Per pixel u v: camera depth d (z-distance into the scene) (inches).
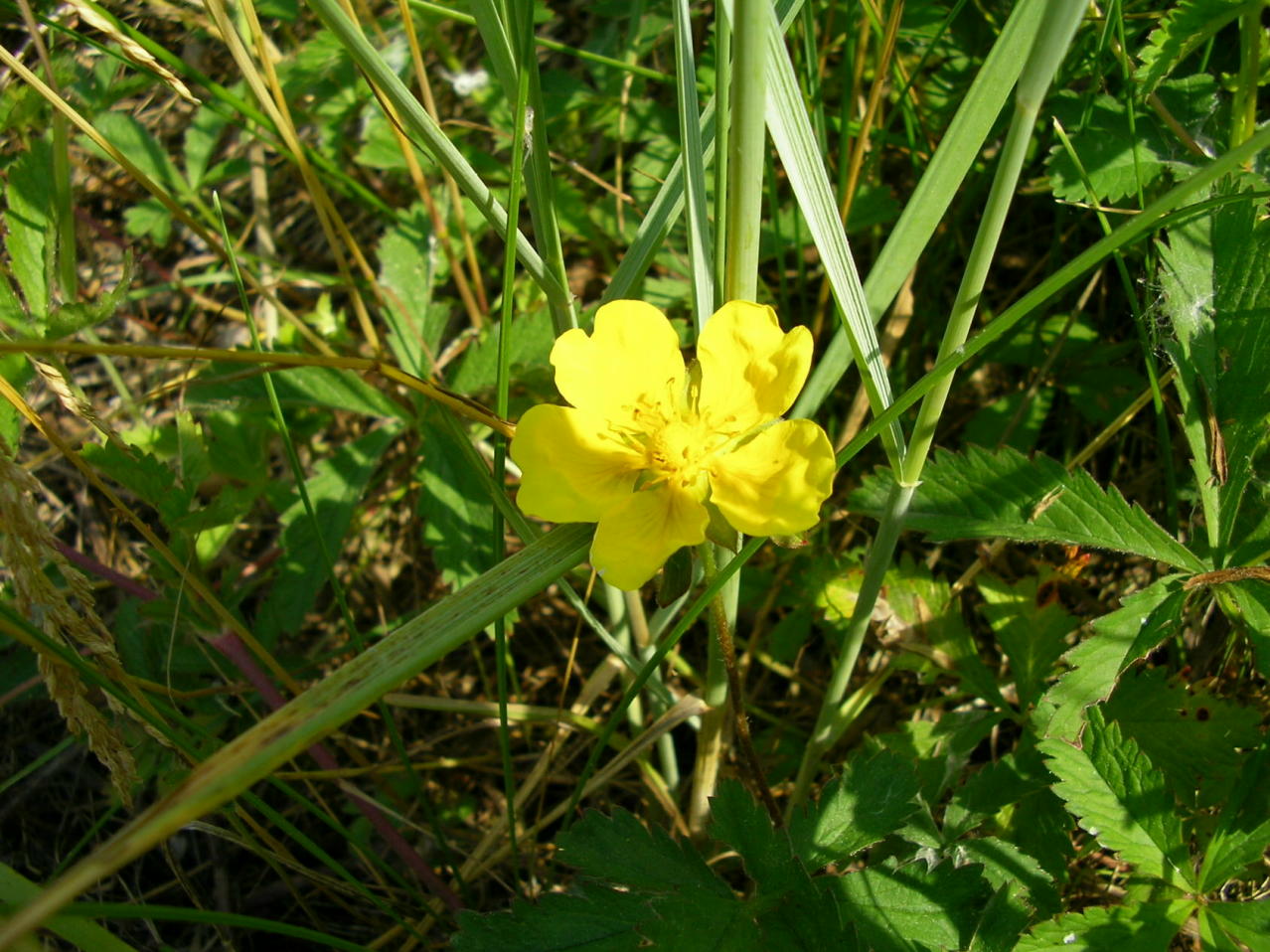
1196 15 4.0
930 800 4.4
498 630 3.8
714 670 4.2
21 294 4.4
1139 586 5.1
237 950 5.2
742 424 3.3
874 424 3.1
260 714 5.2
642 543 3.2
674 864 3.6
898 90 5.2
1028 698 4.4
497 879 4.9
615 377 3.4
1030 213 5.7
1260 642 3.6
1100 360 5.4
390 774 5.6
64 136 4.3
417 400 5.3
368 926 5.1
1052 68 2.6
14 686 5.3
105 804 5.6
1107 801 3.6
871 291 3.4
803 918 3.5
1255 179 4.3
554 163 6.1
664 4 5.8
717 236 3.3
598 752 3.8
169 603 4.5
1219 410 3.9
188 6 5.3
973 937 3.5
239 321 6.9
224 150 7.2
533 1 3.0
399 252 5.7
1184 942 4.2
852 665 4.3
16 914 2.3
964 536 4.0
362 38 3.0
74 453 3.7
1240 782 3.7
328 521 5.3
